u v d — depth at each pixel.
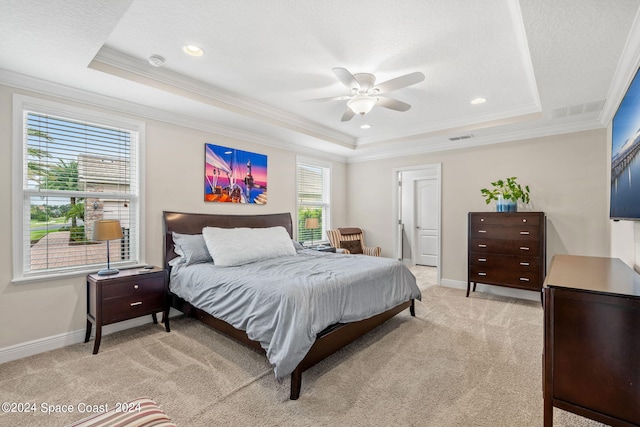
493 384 2.06
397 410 1.80
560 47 2.00
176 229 3.38
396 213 5.40
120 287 2.63
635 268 2.31
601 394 1.32
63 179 2.73
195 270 2.91
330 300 2.25
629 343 1.26
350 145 5.13
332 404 1.85
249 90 3.18
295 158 4.95
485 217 4.05
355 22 2.02
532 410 1.79
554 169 3.88
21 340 2.45
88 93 2.77
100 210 2.96
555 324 1.41
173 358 2.41
